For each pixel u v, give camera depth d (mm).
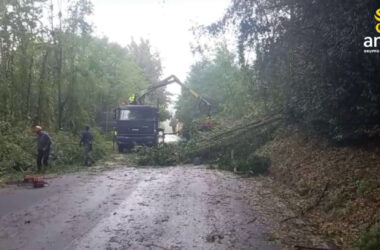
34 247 6277
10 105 19531
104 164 17938
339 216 7598
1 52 19391
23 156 15406
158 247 6301
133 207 9047
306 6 9398
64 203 9453
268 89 14211
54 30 22391
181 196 10375
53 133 19828
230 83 24984
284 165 12977
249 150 17609
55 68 23016
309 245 6387
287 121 14688
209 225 7574
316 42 9602
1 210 8727
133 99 27266
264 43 11227
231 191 11133
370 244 5789
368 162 9164
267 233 7066
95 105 29859
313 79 10469
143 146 21516
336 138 10586
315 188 9656
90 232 7062
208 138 19500
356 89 9156
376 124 9562
